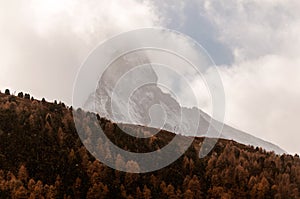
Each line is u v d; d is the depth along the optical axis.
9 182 116.31
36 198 113.31
